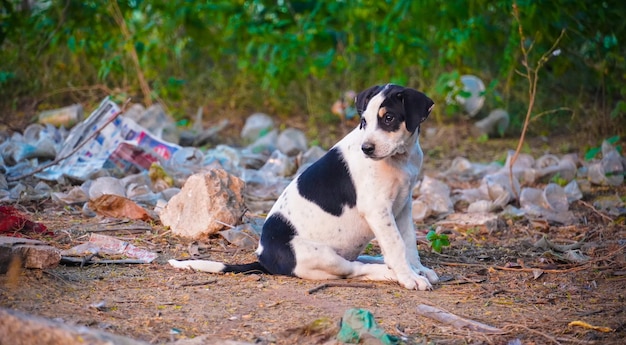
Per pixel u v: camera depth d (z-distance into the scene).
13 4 10.95
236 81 11.56
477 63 11.84
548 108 10.95
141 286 4.73
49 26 10.66
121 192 6.89
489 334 4.07
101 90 11.16
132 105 10.38
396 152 4.81
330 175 5.05
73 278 4.80
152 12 10.91
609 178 8.08
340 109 10.88
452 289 4.94
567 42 9.75
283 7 11.68
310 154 8.62
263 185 7.75
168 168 7.57
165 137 9.31
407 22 10.84
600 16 9.58
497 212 7.28
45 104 10.78
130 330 3.93
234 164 8.20
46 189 7.19
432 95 11.03
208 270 5.09
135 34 10.38
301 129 10.88
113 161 7.65
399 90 4.82
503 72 10.27
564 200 7.30
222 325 4.07
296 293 4.68
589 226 6.77
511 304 4.63
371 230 5.12
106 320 4.06
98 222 6.30
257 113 11.11
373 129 4.78
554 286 5.04
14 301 4.25
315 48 11.16
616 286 5.04
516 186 7.68
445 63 10.90
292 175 8.38
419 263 5.22
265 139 9.52
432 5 10.35
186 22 10.73
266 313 4.29
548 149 10.01
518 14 9.12
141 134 8.08
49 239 5.72
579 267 5.45
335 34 11.71
